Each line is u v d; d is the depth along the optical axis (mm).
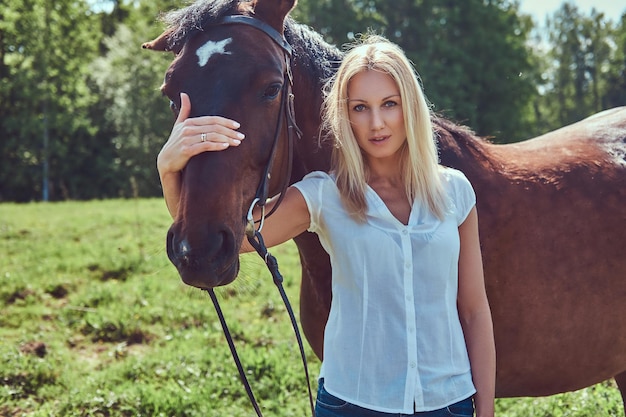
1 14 27672
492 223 2439
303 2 25469
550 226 2510
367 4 27016
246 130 1929
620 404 3842
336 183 1967
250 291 6348
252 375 4605
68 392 4473
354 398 1896
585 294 2539
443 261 1908
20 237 9570
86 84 30828
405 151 1969
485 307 2041
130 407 4168
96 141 30031
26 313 6047
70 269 7395
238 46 1997
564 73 49875
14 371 4645
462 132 2609
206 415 4062
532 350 2568
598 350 2637
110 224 10445
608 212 2594
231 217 1839
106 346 5441
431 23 26469
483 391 1969
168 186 1898
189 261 1749
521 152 2752
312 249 2441
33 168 28156
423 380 1872
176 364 4805
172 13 2268
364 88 1906
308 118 2381
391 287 1894
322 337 2635
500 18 27875
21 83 26797
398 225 1912
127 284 6824
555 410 3844
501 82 27094
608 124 2992
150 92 27656
